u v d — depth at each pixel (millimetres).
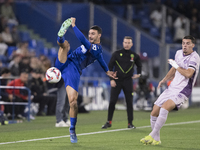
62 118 30312
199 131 26438
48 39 64062
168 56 51406
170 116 39844
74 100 20312
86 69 60031
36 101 40562
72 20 20531
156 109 20719
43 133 25656
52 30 63750
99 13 63156
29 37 61500
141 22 65312
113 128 28922
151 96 49312
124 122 33969
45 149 18719
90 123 33281
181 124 31406
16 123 33156
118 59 28969
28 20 64625
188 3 80000
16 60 47188
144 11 65375
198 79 56219
